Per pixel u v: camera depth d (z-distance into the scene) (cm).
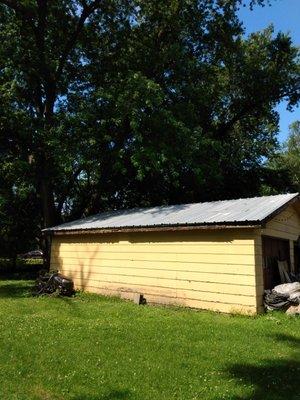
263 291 1191
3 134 2116
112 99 1997
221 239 1242
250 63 2689
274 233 1359
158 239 1409
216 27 2450
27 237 2764
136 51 2331
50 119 2158
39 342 839
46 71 2259
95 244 1653
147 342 845
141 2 2366
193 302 1282
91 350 788
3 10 2267
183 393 599
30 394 589
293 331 963
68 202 2727
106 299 1478
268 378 662
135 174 2500
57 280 1581
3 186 2223
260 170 3031
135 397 582
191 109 2212
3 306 1307
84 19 2273
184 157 2044
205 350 799
